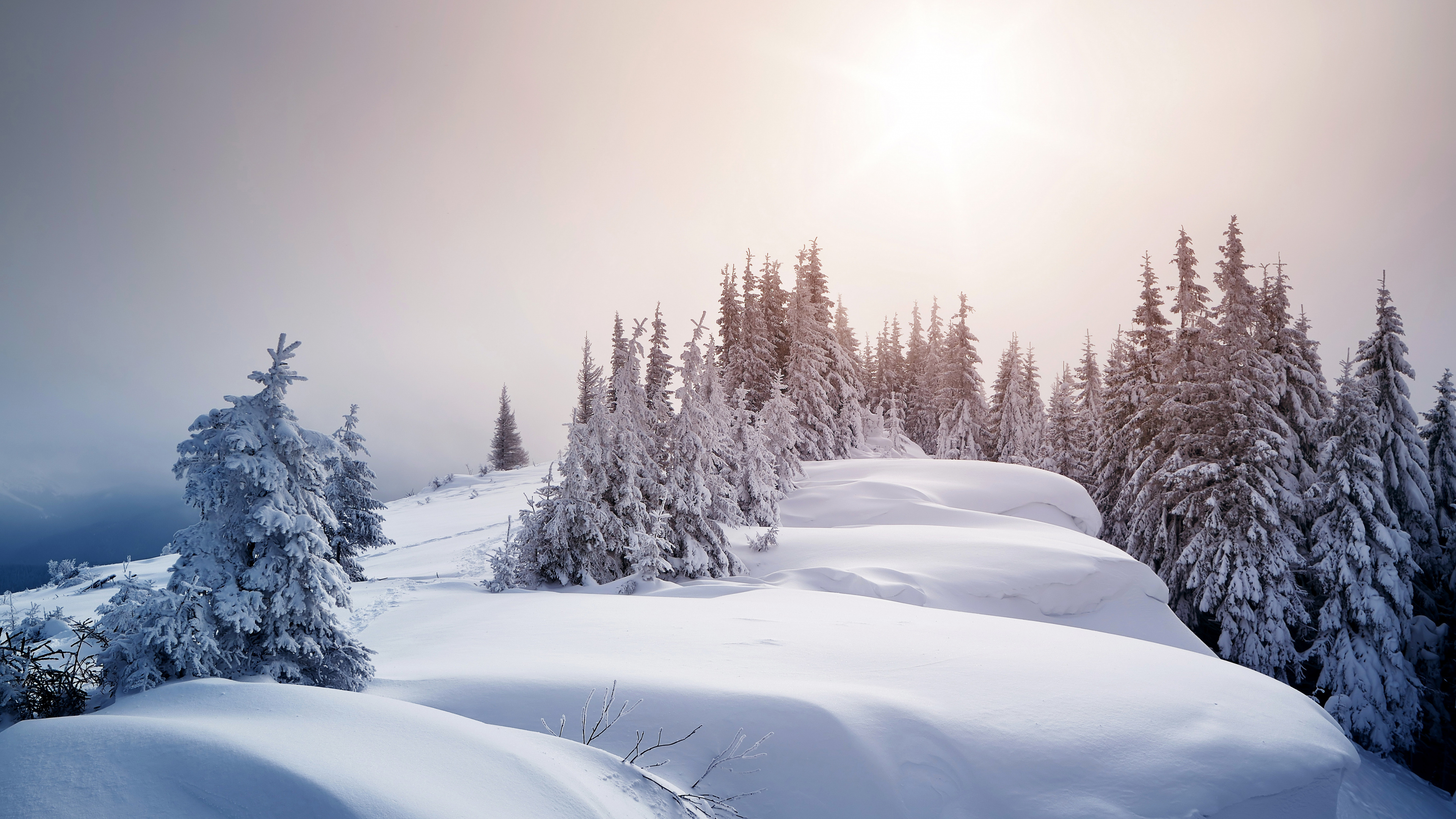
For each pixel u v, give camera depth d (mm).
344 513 18328
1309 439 25547
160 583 10289
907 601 16531
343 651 7688
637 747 5879
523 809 4305
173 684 6113
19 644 6777
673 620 11812
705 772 5973
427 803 4121
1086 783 6191
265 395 7875
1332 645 20562
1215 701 7547
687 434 21469
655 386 39625
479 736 5148
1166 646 10477
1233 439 23594
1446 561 21672
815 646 9438
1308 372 26797
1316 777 6379
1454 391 23219
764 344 45438
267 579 7395
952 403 54188
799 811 5809
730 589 16672
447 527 35625
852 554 20422
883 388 61812
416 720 5281
